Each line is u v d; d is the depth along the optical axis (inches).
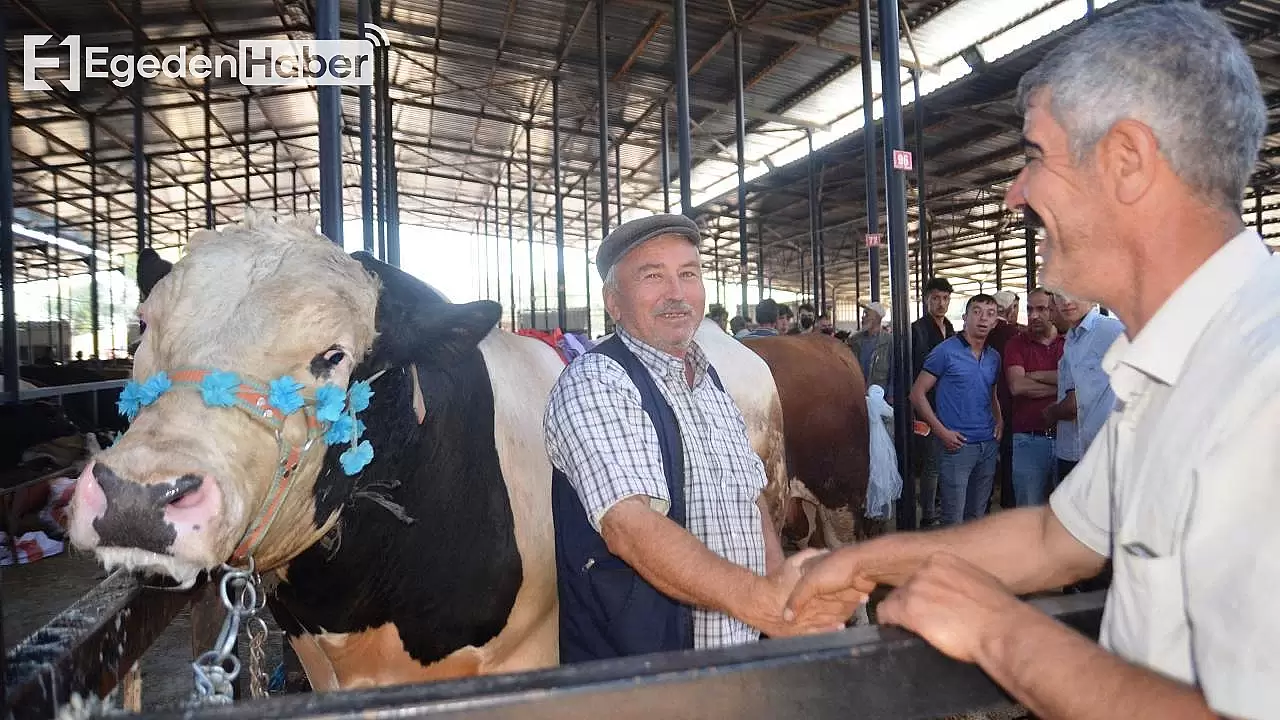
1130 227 37.4
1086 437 162.4
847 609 57.7
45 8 574.6
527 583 92.4
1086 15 402.9
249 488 61.1
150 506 54.4
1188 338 35.1
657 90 669.3
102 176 922.1
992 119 582.6
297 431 64.4
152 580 61.0
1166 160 36.1
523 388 103.0
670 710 35.4
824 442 183.0
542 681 34.2
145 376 65.2
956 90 531.5
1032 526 50.3
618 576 72.9
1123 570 37.9
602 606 73.1
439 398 82.1
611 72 651.5
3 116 72.6
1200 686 30.7
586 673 35.0
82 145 831.1
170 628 182.1
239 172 1055.6
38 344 849.5
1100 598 45.3
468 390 87.2
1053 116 39.2
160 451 56.3
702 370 84.1
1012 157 679.1
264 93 782.5
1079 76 38.0
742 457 82.2
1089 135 37.7
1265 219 737.0
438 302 78.2
